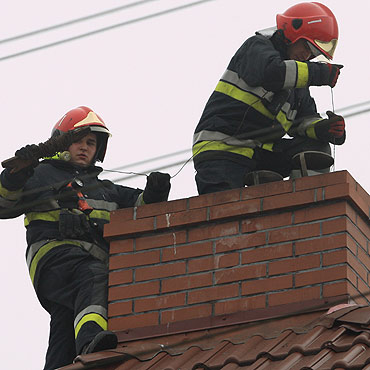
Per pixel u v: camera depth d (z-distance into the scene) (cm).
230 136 1927
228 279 1691
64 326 1909
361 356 1466
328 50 1972
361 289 1659
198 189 1934
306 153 1886
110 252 1783
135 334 1719
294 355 1506
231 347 1614
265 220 1702
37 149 1831
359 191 1694
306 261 1655
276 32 1977
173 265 1736
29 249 1912
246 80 1919
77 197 1930
